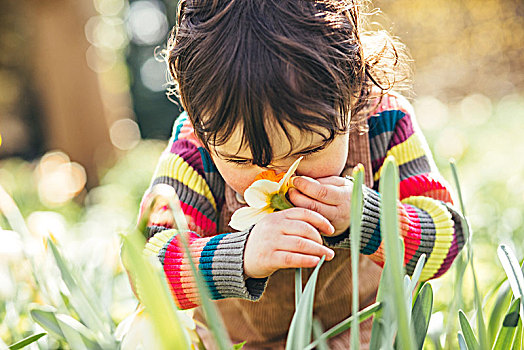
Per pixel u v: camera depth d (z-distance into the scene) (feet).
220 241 2.16
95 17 10.67
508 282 1.87
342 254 2.54
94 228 6.51
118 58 13.08
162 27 21.20
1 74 15.87
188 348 1.39
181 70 2.10
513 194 5.68
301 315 1.58
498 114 12.27
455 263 2.23
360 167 1.43
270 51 1.95
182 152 2.52
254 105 1.91
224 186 2.51
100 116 10.53
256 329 2.67
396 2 15.62
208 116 1.98
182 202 2.43
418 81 15.81
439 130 10.88
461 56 15.87
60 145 10.47
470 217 4.85
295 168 1.97
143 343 1.82
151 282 1.26
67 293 2.15
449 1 15.74
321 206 2.02
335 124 1.95
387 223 1.31
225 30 2.02
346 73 2.01
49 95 10.44
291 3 2.05
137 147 13.08
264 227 2.00
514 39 15.53
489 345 1.77
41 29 10.28
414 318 1.69
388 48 2.32
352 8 2.14
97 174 10.32
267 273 2.02
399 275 1.31
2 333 2.64
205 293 1.41
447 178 6.89
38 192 9.04
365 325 2.57
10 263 2.92
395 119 2.55
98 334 1.90
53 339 2.39
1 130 16.24
